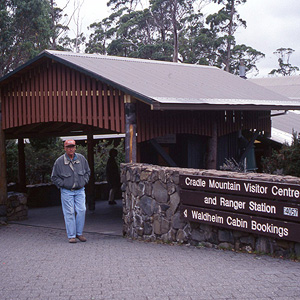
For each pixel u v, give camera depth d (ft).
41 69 38.27
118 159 64.13
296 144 42.11
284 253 20.79
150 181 27.30
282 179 20.57
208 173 23.66
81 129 49.19
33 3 91.76
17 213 41.63
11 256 23.49
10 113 40.22
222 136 47.62
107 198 56.70
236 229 22.30
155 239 27.17
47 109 38.09
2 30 90.12
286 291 15.61
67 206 27.68
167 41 153.89
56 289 16.79
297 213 19.80
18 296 16.08
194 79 44.65
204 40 153.99
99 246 26.11
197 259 21.21
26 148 63.05
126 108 33.42
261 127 50.65
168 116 37.06
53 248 25.77
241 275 17.87
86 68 34.47
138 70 41.06
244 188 21.83
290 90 113.60
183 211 24.99
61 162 27.30
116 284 17.21
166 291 16.11
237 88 46.60
